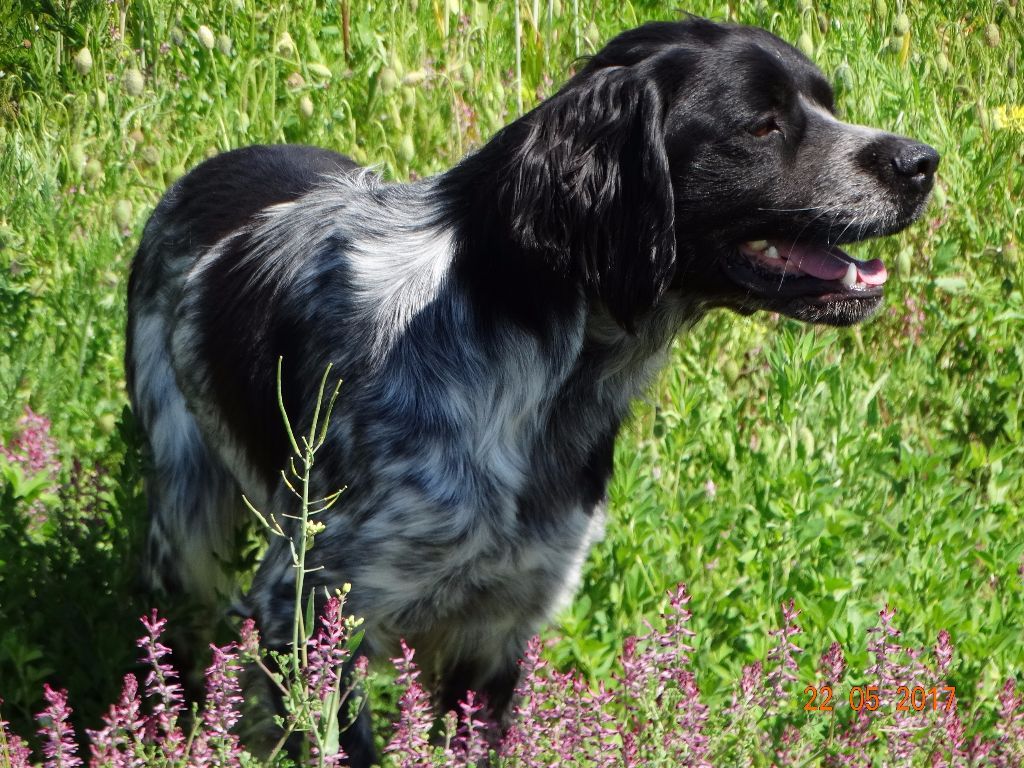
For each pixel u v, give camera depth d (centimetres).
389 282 443
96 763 368
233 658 383
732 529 565
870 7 964
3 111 837
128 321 558
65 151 746
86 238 679
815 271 449
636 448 605
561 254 429
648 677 401
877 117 823
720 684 480
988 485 636
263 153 562
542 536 446
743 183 434
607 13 942
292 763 378
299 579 361
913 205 447
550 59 874
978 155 870
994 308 736
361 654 440
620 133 427
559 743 409
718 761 421
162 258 539
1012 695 461
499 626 464
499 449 434
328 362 442
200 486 523
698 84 430
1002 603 556
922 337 741
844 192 439
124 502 499
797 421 618
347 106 772
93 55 853
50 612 470
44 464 543
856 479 601
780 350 656
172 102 794
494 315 431
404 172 742
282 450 462
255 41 838
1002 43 1033
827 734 464
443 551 431
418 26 867
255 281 479
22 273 640
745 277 451
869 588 552
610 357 455
